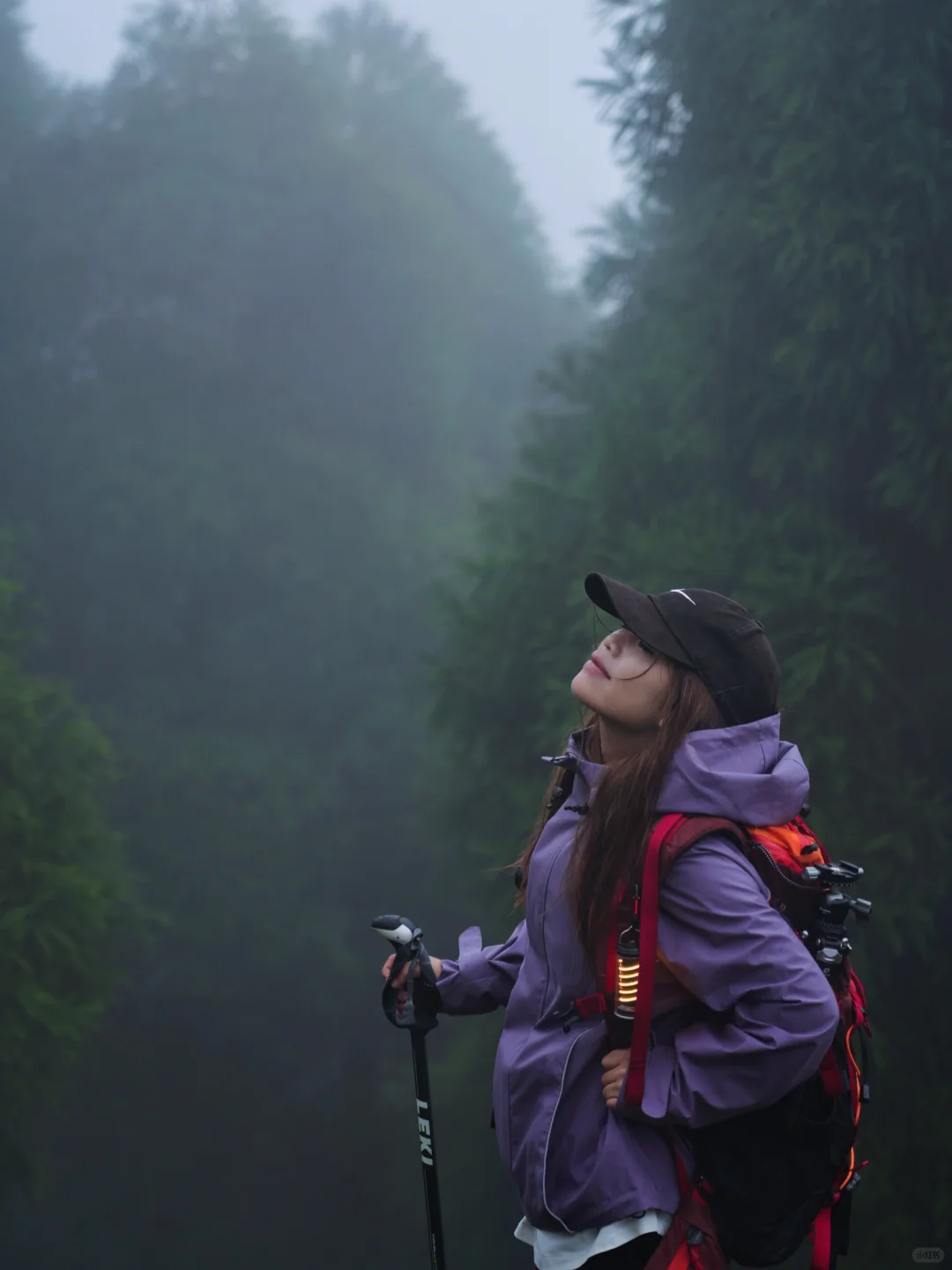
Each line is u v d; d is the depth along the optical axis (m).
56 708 9.03
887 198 6.05
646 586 6.60
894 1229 6.16
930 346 5.96
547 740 7.18
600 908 1.28
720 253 6.98
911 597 6.78
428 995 1.58
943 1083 6.34
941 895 6.18
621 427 8.13
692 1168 1.26
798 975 1.21
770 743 1.34
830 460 6.70
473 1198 10.39
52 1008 7.39
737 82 7.16
